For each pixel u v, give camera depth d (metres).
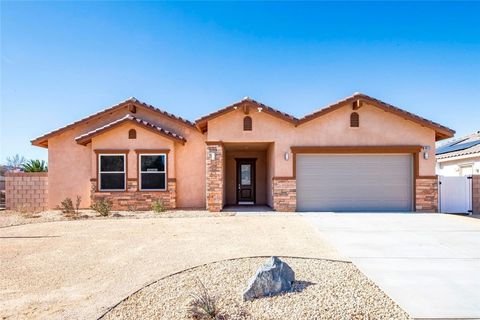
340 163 17.23
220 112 16.58
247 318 4.88
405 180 17.17
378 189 17.11
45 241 10.28
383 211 16.92
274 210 17.02
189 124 18.59
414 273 6.88
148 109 18.81
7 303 5.65
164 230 11.85
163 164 17.95
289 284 5.97
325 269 7.11
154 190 17.77
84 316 5.11
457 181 17.06
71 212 16.02
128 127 17.84
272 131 17.06
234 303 5.36
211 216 15.23
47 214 16.56
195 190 18.50
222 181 17.47
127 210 17.52
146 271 7.21
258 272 5.79
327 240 10.07
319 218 14.52
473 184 16.92
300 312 5.05
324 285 6.12
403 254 8.39
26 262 8.03
